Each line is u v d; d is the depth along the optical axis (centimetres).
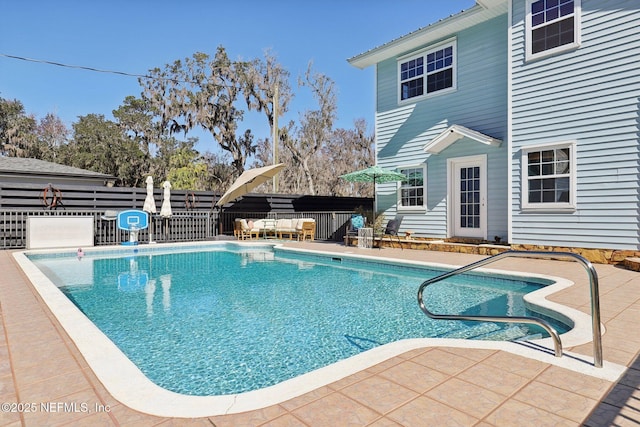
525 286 678
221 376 345
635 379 262
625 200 783
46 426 205
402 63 1294
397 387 253
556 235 873
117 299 633
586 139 834
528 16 924
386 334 458
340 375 272
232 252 1310
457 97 1144
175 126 2858
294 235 1681
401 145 1289
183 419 214
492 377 267
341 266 988
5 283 621
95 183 1775
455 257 927
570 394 242
